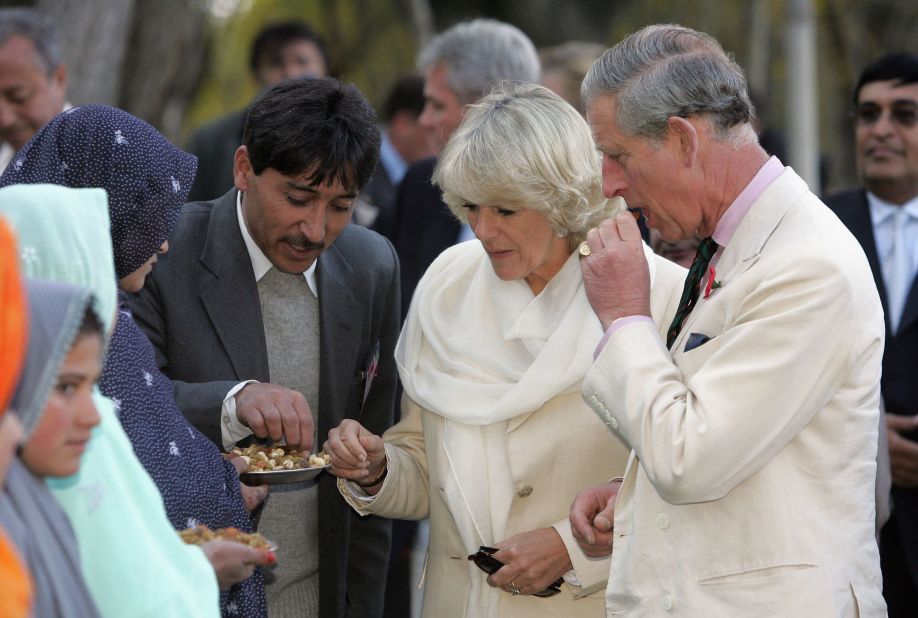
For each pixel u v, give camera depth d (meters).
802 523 6.16
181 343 8.04
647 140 6.49
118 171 6.67
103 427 5.39
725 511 6.27
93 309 4.83
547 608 7.55
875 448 6.47
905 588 11.41
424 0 29.72
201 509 6.51
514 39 13.05
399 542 12.18
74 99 16.30
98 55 16.39
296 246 7.87
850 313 6.15
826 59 26.39
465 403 7.68
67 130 6.72
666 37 6.61
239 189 8.33
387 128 18.47
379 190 17.23
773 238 6.40
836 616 6.09
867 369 6.29
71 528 5.00
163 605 5.18
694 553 6.34
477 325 7.91
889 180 11.99
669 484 6.12
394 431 8.45
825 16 26.33
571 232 7.60
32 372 4.57
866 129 12.14
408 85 18.11
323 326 8.38
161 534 5.42
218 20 28.33
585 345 7.48
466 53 12.95
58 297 4.66
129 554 5.20
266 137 7.52
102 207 5.67
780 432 6.08
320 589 8.55
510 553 7.22
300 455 7.71
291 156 7.45
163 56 18.12
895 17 26.38
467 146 7.31
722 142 6.47
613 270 6.68
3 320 4.12
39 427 4.75
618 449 7.59
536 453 7.59
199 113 27.91
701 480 6.06
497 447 7.65
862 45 26.38
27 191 5.54
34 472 4.85
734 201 6.54
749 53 26.81
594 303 6.72
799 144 18.64
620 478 7.59
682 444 6.08
